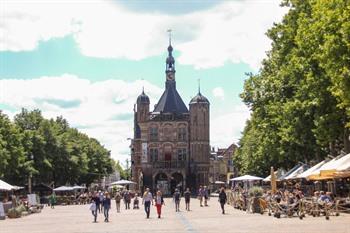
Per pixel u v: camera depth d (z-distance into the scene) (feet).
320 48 102.78
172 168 442.91
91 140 459.73
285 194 135.95
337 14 92.89
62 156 321.11
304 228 88.17
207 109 447.42
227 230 91.76
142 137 449.06
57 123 373.81
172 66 466.29
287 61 146.92
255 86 167.94
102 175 447.01
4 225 127.95
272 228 91.30
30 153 284.20
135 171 476.54
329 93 121.80
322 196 119.44
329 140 128.26
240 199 177.68
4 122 247.29
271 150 176.65
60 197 283.38
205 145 444.96
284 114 143.23
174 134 446.19
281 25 151.43
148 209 144.46
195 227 102.53
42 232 101.45
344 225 90.89
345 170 108.06
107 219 134.41
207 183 442.50
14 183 268.41
